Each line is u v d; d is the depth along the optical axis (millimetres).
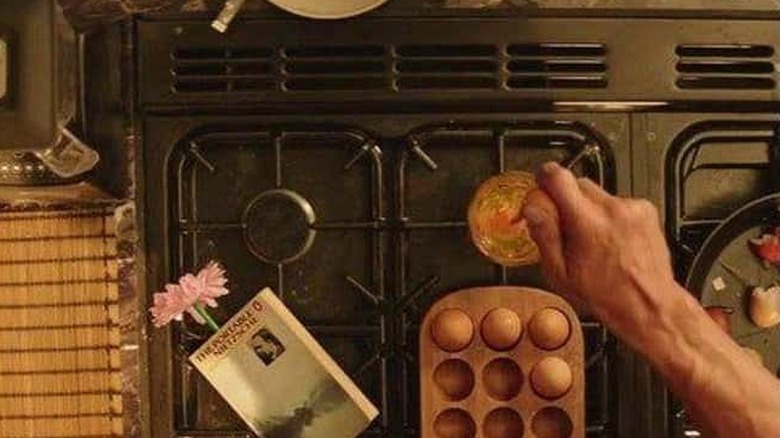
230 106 1060
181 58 1061
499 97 1057
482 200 1031
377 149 1066
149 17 1058
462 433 1042
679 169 1068
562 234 928
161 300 1036
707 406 895
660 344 903
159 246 1069
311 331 1073
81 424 1086
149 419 1073
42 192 1008
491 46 1061
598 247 912
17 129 897
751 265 1057
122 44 1058
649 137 1069
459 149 1078
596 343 1072
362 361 1082
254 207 1065
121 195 1064
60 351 1089
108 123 1059
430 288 1070
